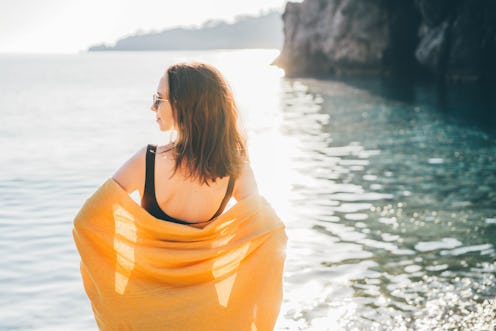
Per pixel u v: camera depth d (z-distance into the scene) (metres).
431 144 12.64
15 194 8.23
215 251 2.24
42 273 5.22
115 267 2.21
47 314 4.42
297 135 14.65
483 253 5.67
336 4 44.44
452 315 4.33
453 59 30.69
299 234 6.39
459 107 19.92
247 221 2.30
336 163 10.72
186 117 2.21
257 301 2.30
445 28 30.88
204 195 2.29
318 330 4.12
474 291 4.76
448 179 9.13
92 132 15.70
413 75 37.97
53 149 12.59
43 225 6.70
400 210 7.35
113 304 2.21
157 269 2.21
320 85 34.34
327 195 8.23
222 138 2.24
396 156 11.30
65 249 5.86
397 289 4.83
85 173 9.88
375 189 8.55
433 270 5.25
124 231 2.20
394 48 38.84
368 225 6.71
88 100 27.91
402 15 37.75
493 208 7.34
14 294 4.77
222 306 2.26
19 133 15.31
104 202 2.17
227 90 2.27
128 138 14.59
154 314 2.22
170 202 2.27
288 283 4.98
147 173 2.24
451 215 7.07
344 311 4.43
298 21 49.75
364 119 17.72
